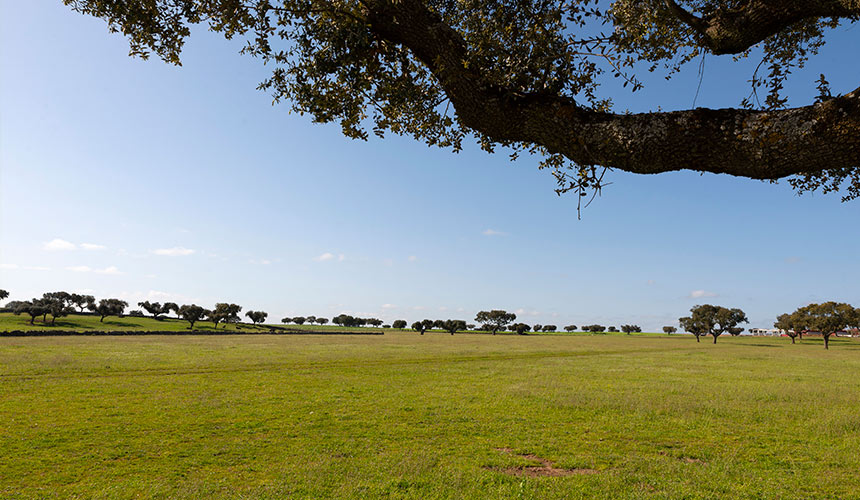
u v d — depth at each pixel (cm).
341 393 2189
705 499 920
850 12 297
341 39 460
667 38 565
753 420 1686
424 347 6275
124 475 1027
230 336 9175
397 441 1351
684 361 4647
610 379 2916
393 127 653
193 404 1828
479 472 1077
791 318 10406
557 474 1091
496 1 495
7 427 1418
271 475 1042
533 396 2145
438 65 391
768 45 618
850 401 2100
